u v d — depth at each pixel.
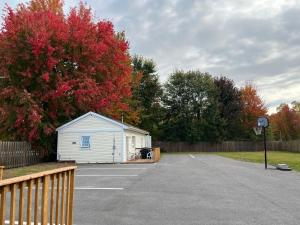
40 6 36.53
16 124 27.70
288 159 31.23
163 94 59.81
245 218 8.05
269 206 9.45
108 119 28.80
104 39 32.31
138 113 50.56
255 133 58.41
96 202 9.82
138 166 23.38
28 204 4.25
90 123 29.12
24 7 33.03
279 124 66.50
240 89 62.25
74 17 30.77
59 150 29.31
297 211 8.84
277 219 7.97
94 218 7.89
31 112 27.34
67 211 5.33
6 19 28.92
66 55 30.16
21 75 29.56
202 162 27.52
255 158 33.12
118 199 10.31
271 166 23.08
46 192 4.59
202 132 57.53
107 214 8.30
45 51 28.31
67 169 5.23
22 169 20.75
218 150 58.09
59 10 36.94
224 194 11.37
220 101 60.12
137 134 35.06
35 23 29.20
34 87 29.64
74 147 29.17
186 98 59.31
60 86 28.17
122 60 34.06
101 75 32.69
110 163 27.59
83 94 29.42
